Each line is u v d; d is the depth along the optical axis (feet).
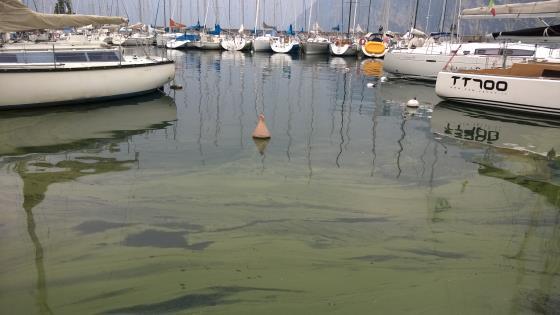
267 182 22.27
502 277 14.35
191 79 65.87
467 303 13.01
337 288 13.60
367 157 26.91
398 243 16.40
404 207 19.62
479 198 20.85
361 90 57.06
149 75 46.16
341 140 30.83
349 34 156.56
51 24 36.55
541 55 56.03
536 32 39.47
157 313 12.23
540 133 33.81
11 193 20.27
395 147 29.32
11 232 16.56
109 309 12.35
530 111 39.52
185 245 15.88
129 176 22.80
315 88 58.18
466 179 23.43
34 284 13.41
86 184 21.57
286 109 42.57
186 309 12.42
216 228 17.22
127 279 13.76
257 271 14.37
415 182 22.80
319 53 130.31
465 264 15.08
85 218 17.84
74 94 39.86
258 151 27.71
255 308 12.55
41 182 21.72
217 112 40.42
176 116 38.22
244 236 16.65
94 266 14.43
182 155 26.63
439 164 25.88
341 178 23.09
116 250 15.43
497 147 29.76
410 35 93.56
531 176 24.03
